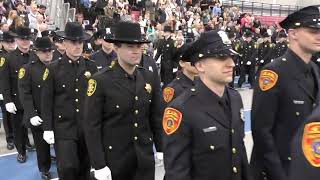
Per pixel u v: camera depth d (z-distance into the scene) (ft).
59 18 53.31
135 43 12.03
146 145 12.84
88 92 12.54
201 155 9.05
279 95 10.98
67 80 16.35
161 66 44.16
